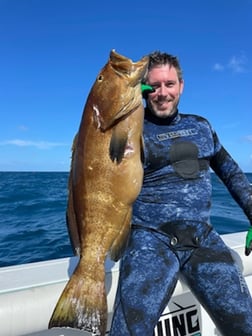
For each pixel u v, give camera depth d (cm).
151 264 89
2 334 82
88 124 77
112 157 76
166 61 101
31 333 88
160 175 98
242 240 130
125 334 81
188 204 97
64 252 226
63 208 436
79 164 77
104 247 78
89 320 74
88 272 76
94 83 78
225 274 91
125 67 75
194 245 95
